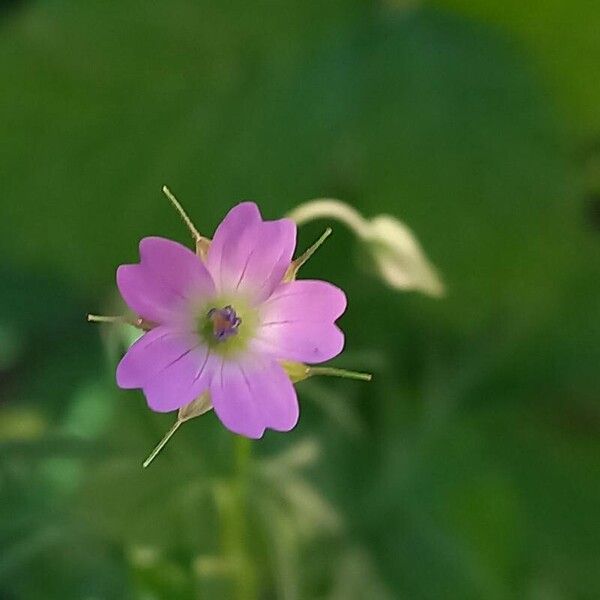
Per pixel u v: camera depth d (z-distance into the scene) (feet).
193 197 0.63
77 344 0.66
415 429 0.61
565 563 0.61
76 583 0.54
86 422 0.61
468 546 0.58
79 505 0.54
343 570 0.57
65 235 0.63
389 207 0.62
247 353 0.43
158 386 0.42
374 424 0.61
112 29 0.63
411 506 0.59
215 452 0.52
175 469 0.52
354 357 0.56
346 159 0.62
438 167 0.61
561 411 0.64
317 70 0.63
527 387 0.64
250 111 0.63
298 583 0.54
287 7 0.63
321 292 0.43
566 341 0.64
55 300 0.67
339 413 0.58
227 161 0.63
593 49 0.63
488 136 0.62
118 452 0.52
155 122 0.63
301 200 0.62
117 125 0.63
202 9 0.63
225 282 0.43
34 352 0.66
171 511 0.54
